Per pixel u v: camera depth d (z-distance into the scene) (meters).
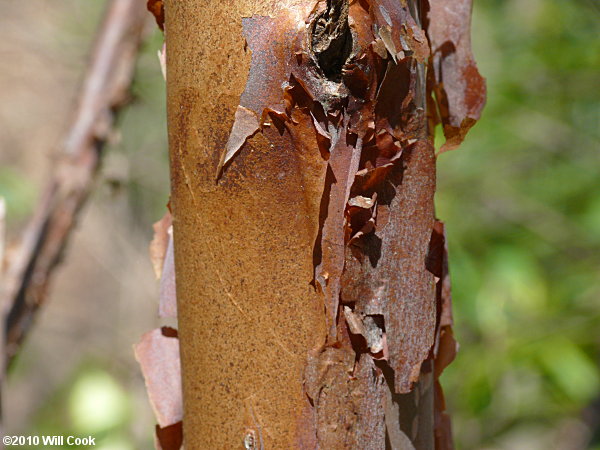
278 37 0.28
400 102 0.29
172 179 0.30
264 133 0.28
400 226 0.29
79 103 0.55
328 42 0.28
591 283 0.76
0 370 0.46
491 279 0.73
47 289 0.53
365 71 0.28
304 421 0.28
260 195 0.28
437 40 0.32
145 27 0.56
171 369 0.32
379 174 0.29
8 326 0.51
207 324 0.29
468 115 0.32
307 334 0.28
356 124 0.28
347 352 0.28
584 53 0.81
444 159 0.83
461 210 0.82
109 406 0.61
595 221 0.75
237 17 0.28
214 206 0.29
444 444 0.33
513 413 0.79
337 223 0.28
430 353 0.30
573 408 0.77
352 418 0.29
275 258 0.28
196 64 0.29
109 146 0.56
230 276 0.29
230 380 0.29
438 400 0.32
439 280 0.30
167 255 0.33
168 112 0.30
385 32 0.28
